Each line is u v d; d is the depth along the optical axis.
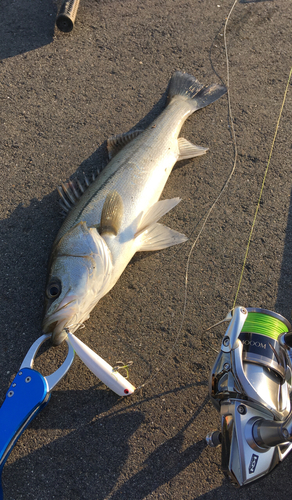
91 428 0.48
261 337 0.42
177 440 0.48
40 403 0.45
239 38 0.75
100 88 0.67
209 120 0.67
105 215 0.53
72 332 0.49
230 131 0.67
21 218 0.57
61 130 0.63
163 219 0.59
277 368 0.41
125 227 0.54
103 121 0.65
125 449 0.47
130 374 0.51
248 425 0.38
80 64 0.69
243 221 0.60
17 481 0.45
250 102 0.69
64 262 0.50
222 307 0.55
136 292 0.55
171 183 0.62
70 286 0.49
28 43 0.69
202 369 0.52
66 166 0.61
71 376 0.50
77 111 0.65
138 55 0.71
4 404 0.44
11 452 0.46
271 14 0.78
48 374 0.50
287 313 0.56
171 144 0.62
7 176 0.60
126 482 0.46
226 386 0.41
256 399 0.38
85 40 0.71
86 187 0.59
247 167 0.64
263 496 0.47
